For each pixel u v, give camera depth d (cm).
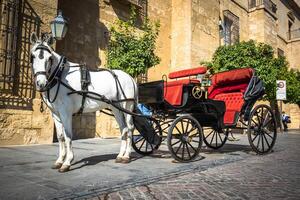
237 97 802
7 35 866
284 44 2895
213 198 427
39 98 937
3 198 395
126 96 653
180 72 786
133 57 1040
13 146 855
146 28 1141
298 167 652
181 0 1602
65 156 581
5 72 862
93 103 593
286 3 2986
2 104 855
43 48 510
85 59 1190
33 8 941
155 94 671
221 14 1961
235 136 1427
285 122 2253
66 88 554
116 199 412
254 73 782
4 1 867
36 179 489
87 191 432
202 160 704
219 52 1627
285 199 425
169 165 630
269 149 846
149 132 709
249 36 2314
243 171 607
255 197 434
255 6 2366
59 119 570
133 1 1373
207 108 721
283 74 2069
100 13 1251
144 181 500
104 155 739
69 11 1142
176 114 711
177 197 427
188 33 1567
